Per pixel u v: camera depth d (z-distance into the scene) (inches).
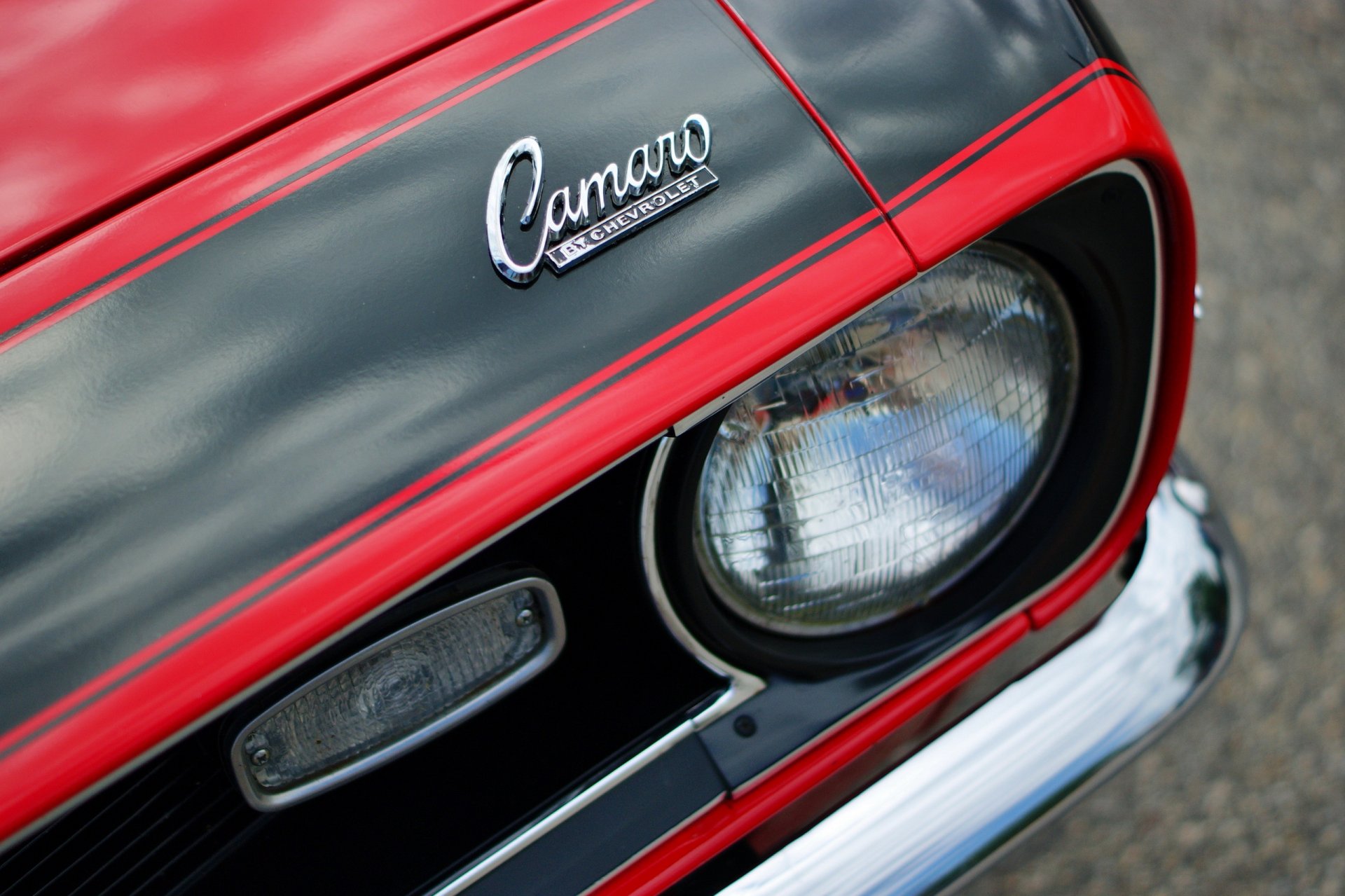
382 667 29.3
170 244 30.6
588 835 35.3
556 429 28.5
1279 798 69.1
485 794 33.7
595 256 30.3
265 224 30.7
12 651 26.0
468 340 29.1
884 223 31.4
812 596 35.6
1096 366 37.3
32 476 27.6
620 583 31.8
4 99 34.0
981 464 36.3
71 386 28.8
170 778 29.9
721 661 35.4
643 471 29.8
